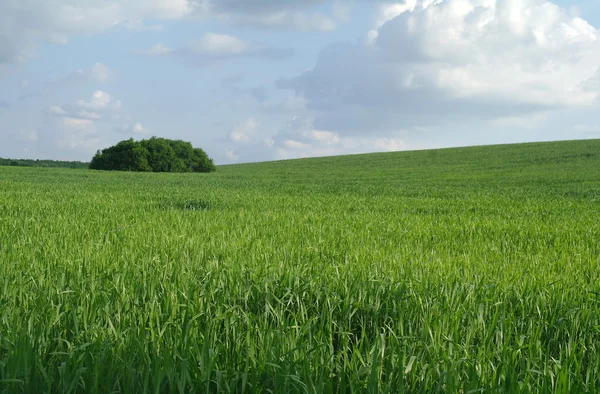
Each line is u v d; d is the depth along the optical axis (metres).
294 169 72.44
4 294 4.38
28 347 3.03
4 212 13.06
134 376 2.90
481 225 11.67
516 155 69.75
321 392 2.79
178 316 3.92
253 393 2.93
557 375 3.02
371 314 4.30
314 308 4.52
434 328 3.70
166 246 7.57
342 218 13.09
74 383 2.78
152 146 83.31
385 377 3.11
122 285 4.59
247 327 3.73
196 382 2.94
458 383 2.97
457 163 65.94
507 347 3.37
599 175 42.19
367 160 81.56
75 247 7.39
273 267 5.64
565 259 7.25
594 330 4.00
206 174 60.47
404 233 10.17
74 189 24.64
